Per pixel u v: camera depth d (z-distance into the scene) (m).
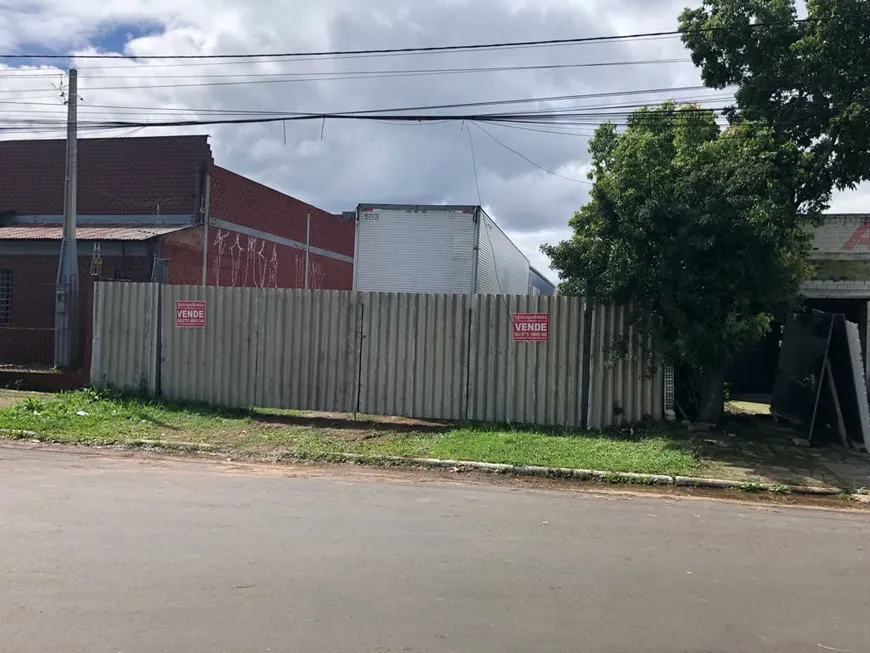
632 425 11.38
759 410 14.74
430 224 18.56
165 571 4.84
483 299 11.81
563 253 11.46
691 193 10.14
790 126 12.90
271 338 12.52
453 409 11.88
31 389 14.15
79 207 20.92
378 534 5.95
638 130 12.08
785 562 5.57
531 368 11.65
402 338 12.03
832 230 16.25
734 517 7.13
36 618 4.03
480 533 6.12
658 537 6.22
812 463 9.64
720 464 9.41
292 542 5.61
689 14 13.52
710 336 10.15
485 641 3.89
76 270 15.09
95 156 20.88
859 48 11.81
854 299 16.34
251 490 7.55
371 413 12.12
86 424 10.96
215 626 3.98
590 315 11.43
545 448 9.84
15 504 6.58
